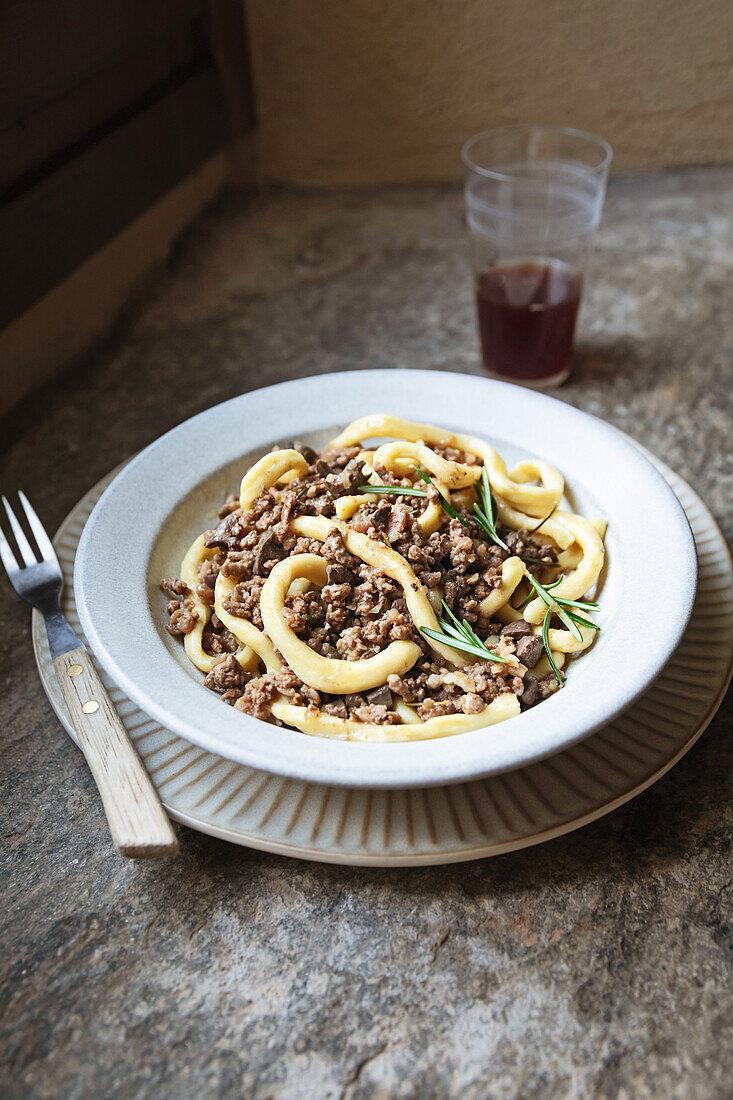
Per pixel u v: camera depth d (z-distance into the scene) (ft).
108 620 1.42
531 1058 1.22
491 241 2.10
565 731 1.26
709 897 1.34
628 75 2.83
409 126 2.93
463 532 1.56
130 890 1.37
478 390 1.78
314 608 1.52
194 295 2.58
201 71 2.68
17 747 1.55
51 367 2.30
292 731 1.32
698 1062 1.21
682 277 2.59
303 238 2.81
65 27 2.15
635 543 1.54
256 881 1.37
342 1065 1.22
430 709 1.41
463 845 1.30
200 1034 1.24
